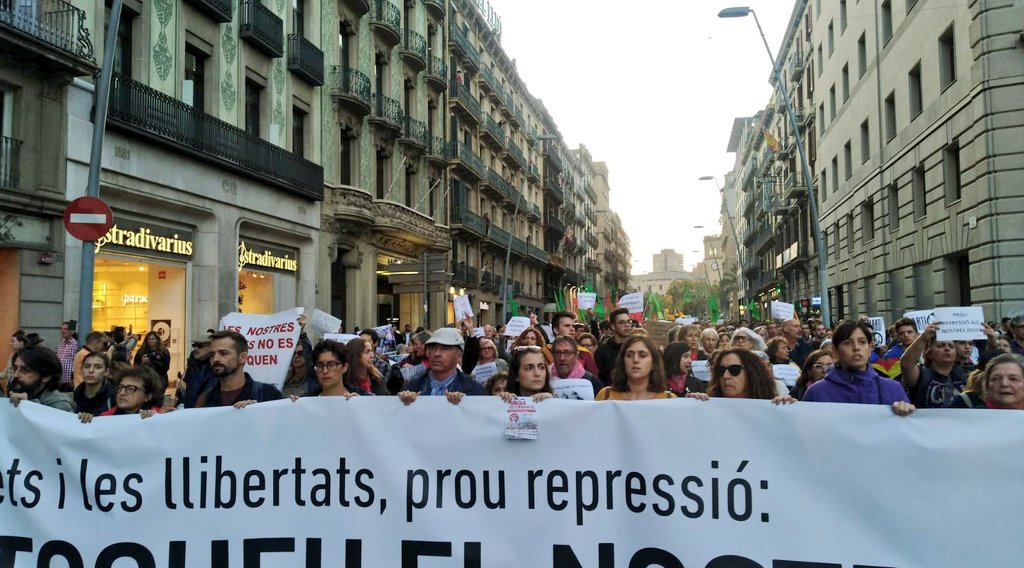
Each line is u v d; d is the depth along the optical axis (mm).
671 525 3516
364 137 25594
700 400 3574
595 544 3572
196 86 17406
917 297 22406
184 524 3846
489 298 41719
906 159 22844
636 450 3590
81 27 13328
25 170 12609
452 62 35875
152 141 15156
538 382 4672
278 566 3771
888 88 24797
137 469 3906
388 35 27141
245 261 19016
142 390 4465
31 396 4711
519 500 3660
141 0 15258
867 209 28328
